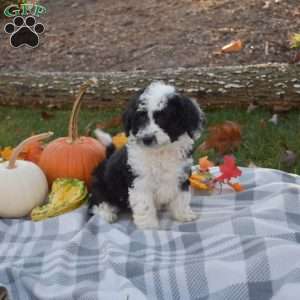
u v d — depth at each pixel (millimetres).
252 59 1920
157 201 1037
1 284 843
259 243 865
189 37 2123
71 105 1761
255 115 1608
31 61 2104
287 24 2135
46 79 1791
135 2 2529
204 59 1958
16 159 1110
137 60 2025
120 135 1230
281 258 826
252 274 814
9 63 2094
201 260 861
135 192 998
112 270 853
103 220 1016
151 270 855
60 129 1628
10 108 1819
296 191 1051
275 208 1004
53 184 1099
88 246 946
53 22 2389
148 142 917
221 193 1131
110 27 2299
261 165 1365
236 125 1468
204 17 2271
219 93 1638
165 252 922
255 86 1612
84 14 2455
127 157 991
